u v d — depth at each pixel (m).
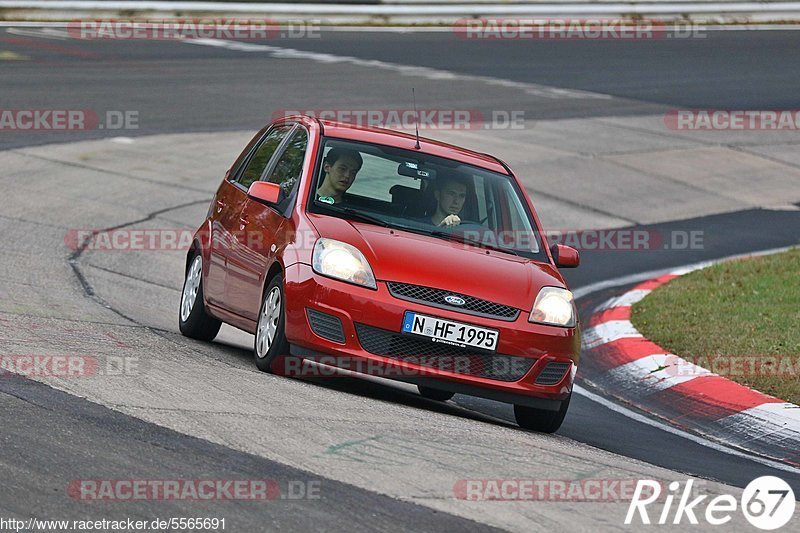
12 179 43.78
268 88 65.00
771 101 76.00
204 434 16.25
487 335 20.31
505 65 80.62
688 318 32.28
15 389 17.48
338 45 82.56
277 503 13.81
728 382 25.94
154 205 43.47
